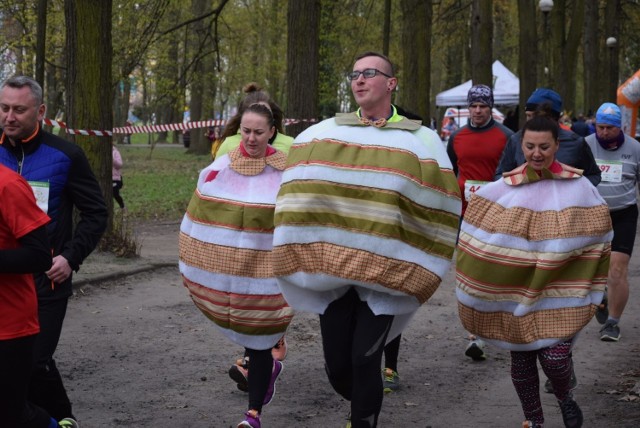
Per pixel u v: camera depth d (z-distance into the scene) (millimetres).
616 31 35625
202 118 41438
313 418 5590
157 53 23938
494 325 4965
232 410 5711
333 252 4344
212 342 7504
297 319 8422
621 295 7688
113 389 6125
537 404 5031
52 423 4094
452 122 36500
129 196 22031
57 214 4660
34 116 4527
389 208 4305
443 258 4477
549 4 25453
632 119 24094
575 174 4887
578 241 4805
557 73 27625
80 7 10742
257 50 38750
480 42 20234
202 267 5199
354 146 4414
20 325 3799
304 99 14070
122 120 50469
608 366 6895
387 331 4422
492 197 4969
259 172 5215
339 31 25406
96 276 9820
